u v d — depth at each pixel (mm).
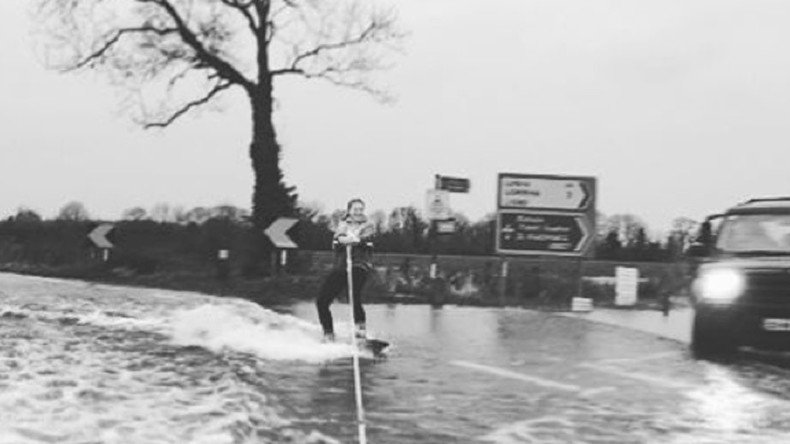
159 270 32312
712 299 12383
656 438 7461
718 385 9984
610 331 15016
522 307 20906
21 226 43562
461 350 12102
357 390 8297
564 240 22375
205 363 9766
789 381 10344
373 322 15672
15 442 5820
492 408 8406
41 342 10852
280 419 7379
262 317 14070
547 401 8844
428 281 24156
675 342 13719
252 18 30172
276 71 30781
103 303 16984
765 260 12398
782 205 13711
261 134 30406
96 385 8094
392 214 48000
